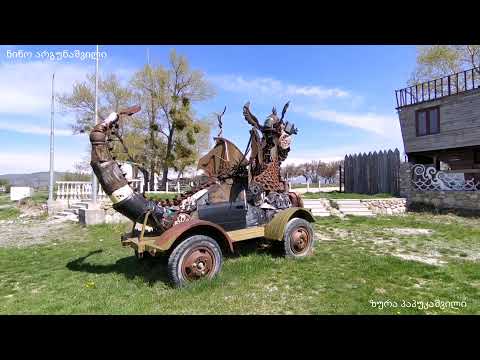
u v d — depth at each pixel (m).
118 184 5.36
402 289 4.95
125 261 6.89
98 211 12.07
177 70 31.64
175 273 4.90
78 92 27.84
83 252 8.08
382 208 16.41
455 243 8.70
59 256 7.78
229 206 6.23
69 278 5.86
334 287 4.99
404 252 7.61
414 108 19.89
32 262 7.29
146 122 31.42
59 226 12.81
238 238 6.06
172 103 31.45
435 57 27.75
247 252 6.96
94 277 5.84
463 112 17.58
